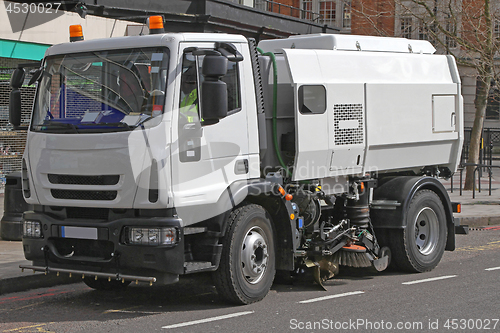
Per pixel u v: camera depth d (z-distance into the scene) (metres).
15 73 6.73
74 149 6.04
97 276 6.09
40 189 6.30
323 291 7.26
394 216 8.10
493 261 9.19
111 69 6.15
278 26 22.02
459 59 17.36
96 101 6.16
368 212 8.02
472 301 6.66
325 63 7.39
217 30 19.08
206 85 5.74
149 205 5.73
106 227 5.94
